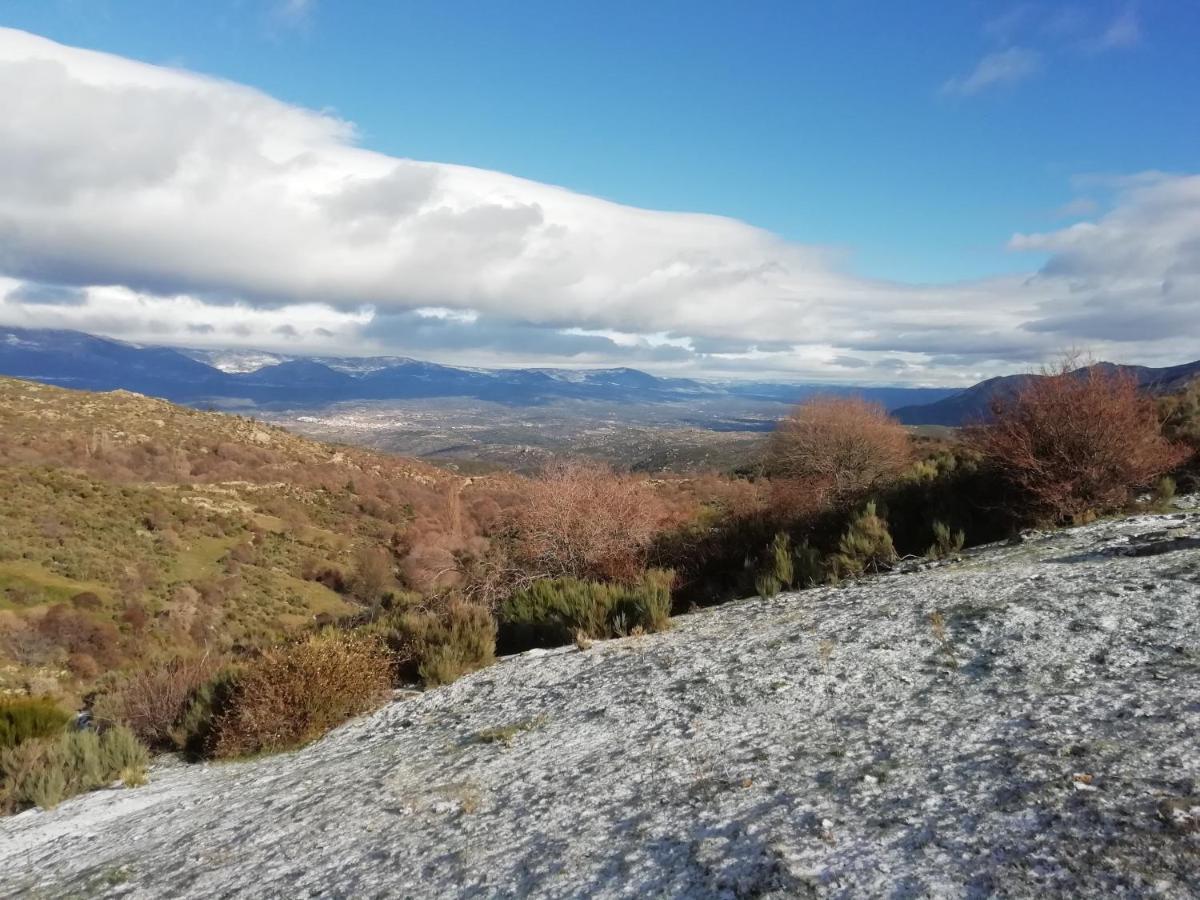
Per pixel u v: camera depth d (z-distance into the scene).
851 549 11.50
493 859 3.61
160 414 89.25
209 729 8.91
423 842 4.11
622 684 6.98
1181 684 4.08
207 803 6.37
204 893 4.09
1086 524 10.61
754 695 5.61
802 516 15.93
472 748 6.04
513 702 7.45
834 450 26.58
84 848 5.78
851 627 6.97
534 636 11.29
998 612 6.21
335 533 63.16
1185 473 12.76
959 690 4.81
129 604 38.62
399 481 80.69
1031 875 2.44
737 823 3.37
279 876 4.10
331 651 9.20
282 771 7.02
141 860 5.02
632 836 3.49
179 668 11.00
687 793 3.92
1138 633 5.12
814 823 3.18
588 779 4.55
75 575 41.19
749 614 9.47
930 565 10.27
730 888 2.75
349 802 5.22
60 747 8.35
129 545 47.81
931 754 3.77
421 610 14.93
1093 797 2.88
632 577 15.43
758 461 35.94
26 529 44.56
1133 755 3.22
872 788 3.45
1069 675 4.64
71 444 67.62
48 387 88.19
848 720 4.66
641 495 19.73
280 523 61.53
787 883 2.68
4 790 7.86
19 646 30.61
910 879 2.56
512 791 4.66
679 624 10.02
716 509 21.28
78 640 32.66
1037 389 12.20
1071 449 11.59
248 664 9.98
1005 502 12.41
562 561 18.73
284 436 98.44
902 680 5.25
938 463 16.22
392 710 8.62
